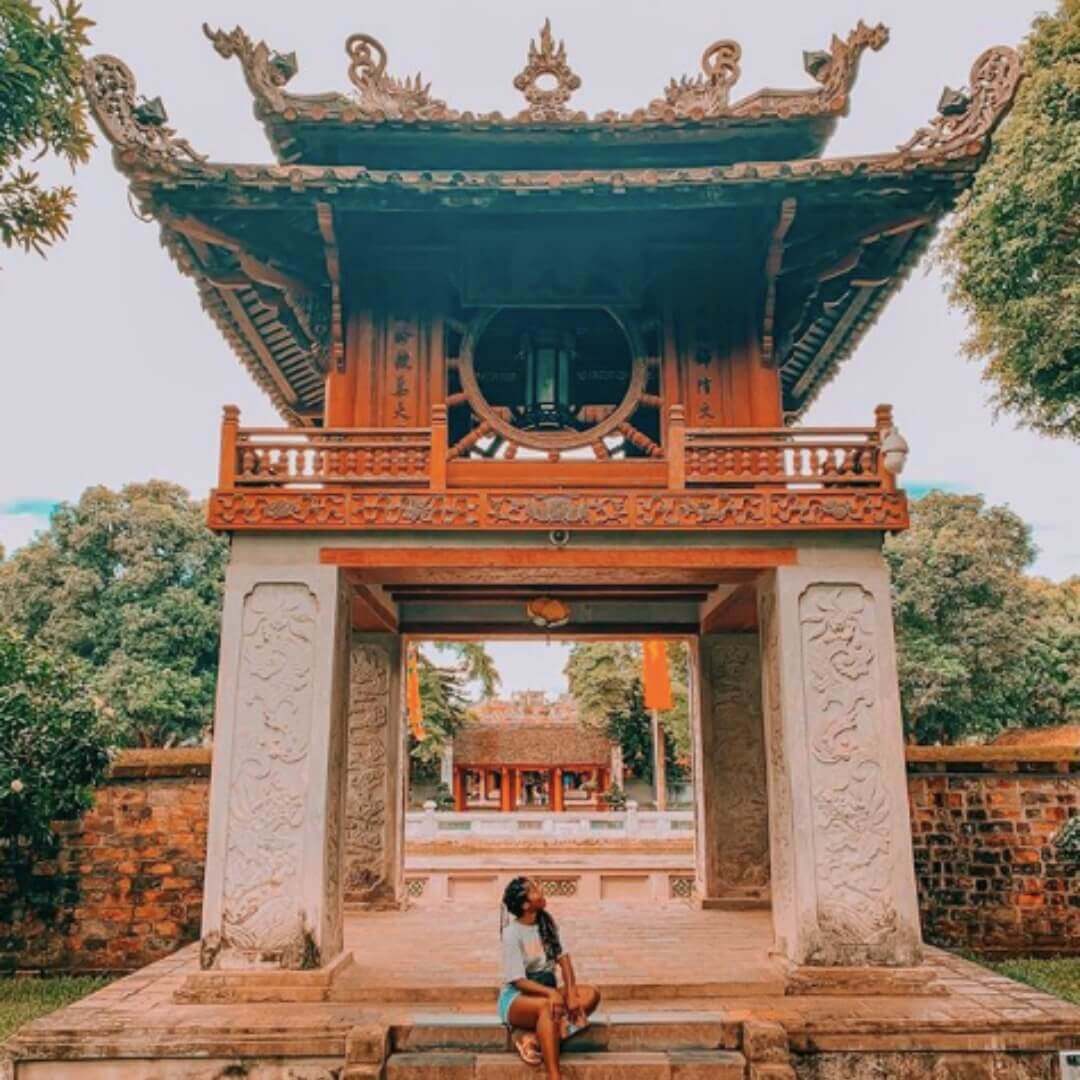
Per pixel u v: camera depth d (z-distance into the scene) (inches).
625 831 679.7
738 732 393.7
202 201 264.1
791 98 284.8
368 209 269.0
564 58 296.0
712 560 267.0
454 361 301.1
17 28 244.4
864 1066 213.8
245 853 249.0
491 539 266.4
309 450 271.0
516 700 1229.7
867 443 272.7
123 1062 211.8
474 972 258.4
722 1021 216.5
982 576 862.5
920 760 432.5
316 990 239.6
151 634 879.7
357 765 390.0
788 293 304.3
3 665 368.5
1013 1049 214.4
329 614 262.5
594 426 326.0
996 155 422.3
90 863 415.2
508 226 295.6
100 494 936.9
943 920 419.8
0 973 404.8
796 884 250.8
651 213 293.4
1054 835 417.4
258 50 272.4
